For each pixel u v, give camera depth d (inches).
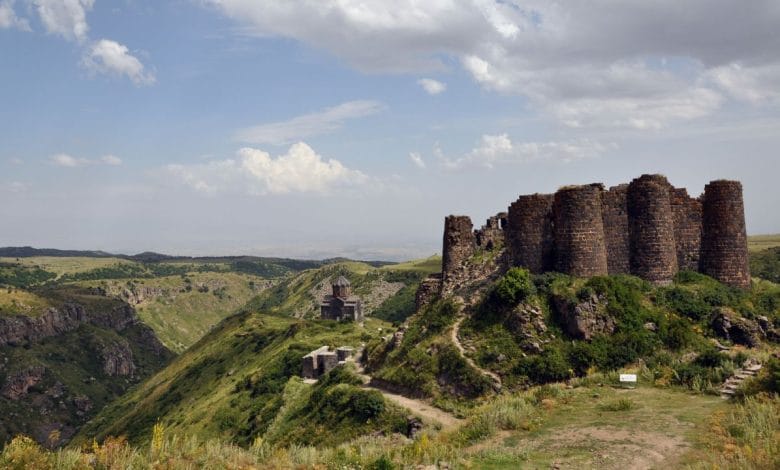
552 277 1736.0
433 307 2146.9
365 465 871.7
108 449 806.5
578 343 1574.8
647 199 1760.6
